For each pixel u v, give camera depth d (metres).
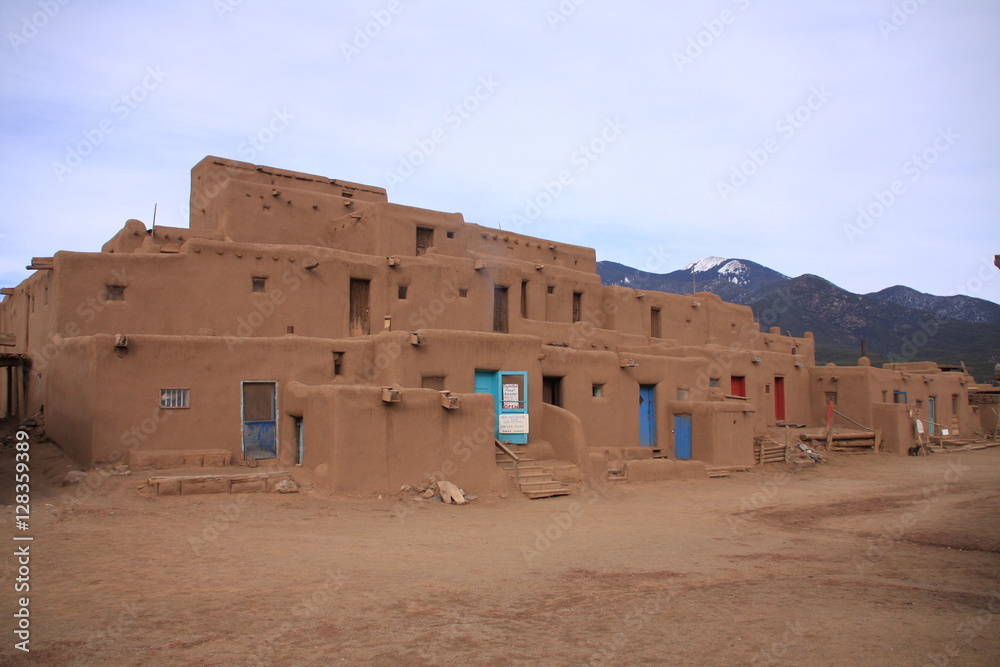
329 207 26.47
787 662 7.09
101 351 16.06
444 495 16.00
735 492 20.34
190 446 16.91
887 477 24.48
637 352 27.70
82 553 10.16
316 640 7.35
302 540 11.76
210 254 20.62
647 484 20.72
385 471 15.87
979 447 36.94
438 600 8.87
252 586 9.11
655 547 12.66
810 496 19.59
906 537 13.64
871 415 34.84
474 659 7.01
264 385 17.97
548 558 11.52
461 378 19.64
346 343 19.00
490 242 30.02
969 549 12.52
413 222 25.52
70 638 7.09
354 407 15.56
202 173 26.22
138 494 14.04
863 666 7.02
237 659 6.79
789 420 36.47
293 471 16.38
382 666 6.76
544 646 7.41
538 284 28.33
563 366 22.45
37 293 22.42
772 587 9.90
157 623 7.62
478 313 25.64
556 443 20.61
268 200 24.89
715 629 8.02
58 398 18.58
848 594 9.54
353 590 9.14
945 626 8.21
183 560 10.15
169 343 16.86
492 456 17.64
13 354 22.83
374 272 23.34
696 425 24.80
